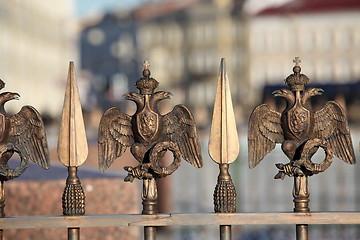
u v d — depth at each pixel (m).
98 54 135.00
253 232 9.54
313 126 3.70
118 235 6.10
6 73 73.06
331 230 9.20
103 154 3.70
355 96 19.02
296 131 3.68
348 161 3.72
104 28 133.75
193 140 3.69
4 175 3.64
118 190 6.10
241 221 3.78
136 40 130.25
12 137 3.65
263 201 9.91
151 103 3.71
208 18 116.94
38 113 3.70
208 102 117.50
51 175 6.29
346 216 3.79
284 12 42.81
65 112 3.78
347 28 107.38
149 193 3.82
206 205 10.04
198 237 9.62
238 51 114.25
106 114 3.70
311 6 43.00
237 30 114.75
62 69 103.25
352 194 9.86
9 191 5.99
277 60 111.56
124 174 6.43
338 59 108.25
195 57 119.06
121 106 51.66
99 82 88.25
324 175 9.93
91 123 24.20
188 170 10.04
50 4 96.00
